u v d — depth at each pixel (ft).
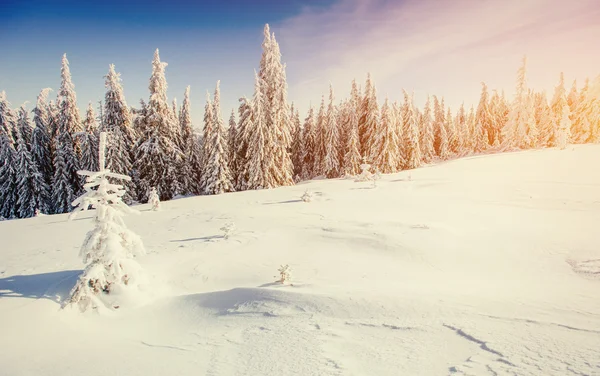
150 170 106.32
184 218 56.75
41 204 107.14
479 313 14.16
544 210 51.75
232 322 17.29
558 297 16.74
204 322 18.24
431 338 12.05
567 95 187.11
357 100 160.15
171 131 112.27
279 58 126.52
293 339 13.58
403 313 14.96
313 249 36.83
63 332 16.94
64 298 20.92
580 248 31.32
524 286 21.81
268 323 16.11
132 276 23.12
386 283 24.50
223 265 31.78
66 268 30.19
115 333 17.54
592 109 167.53
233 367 11.76
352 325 14.35
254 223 49.52
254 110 112.98
